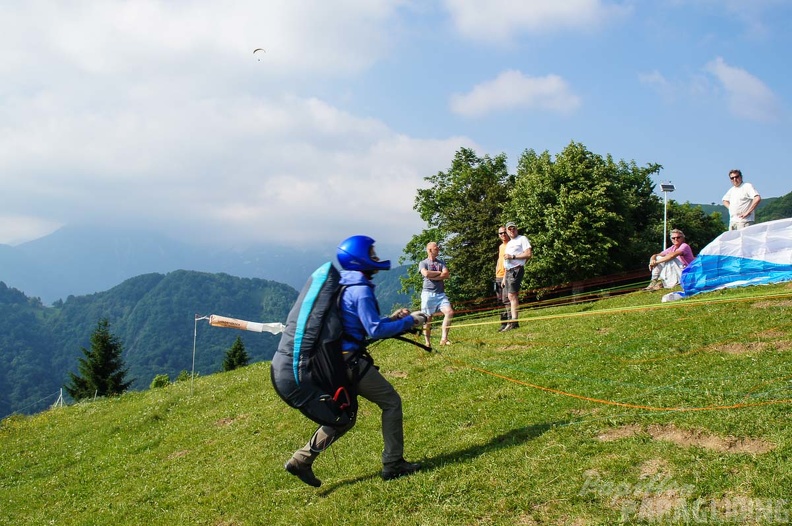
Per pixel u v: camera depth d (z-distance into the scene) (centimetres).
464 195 5128
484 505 623
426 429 884
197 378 1938
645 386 840
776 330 968
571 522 564
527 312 1908
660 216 5450
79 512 1028
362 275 686
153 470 1137
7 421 2042
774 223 1355
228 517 799
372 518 655
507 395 937
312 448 727
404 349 1402
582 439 710
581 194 3866
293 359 656
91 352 5712
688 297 1395
